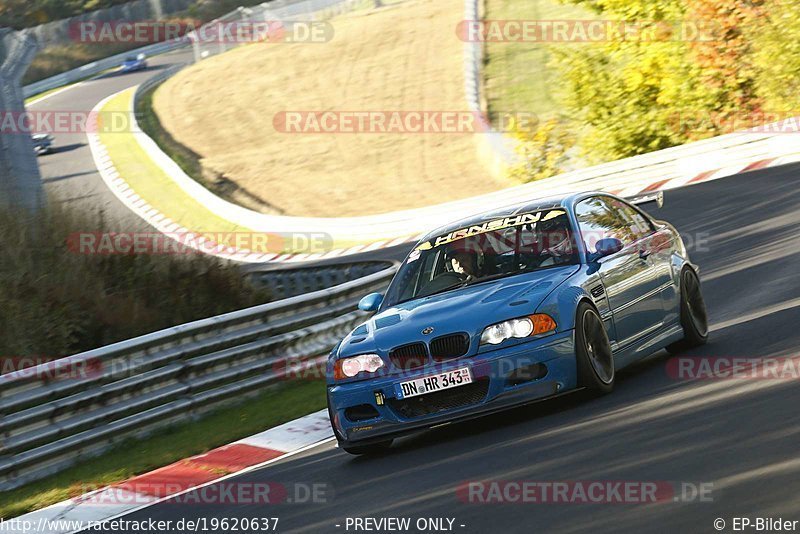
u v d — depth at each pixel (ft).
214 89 358.64
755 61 174.29
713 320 55.83
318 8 408.46
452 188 237.04
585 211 44.32
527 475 29.12
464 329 37.55
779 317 50.06
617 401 37.11
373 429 38.52
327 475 37.52
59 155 330.75
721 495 23.41
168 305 79.56
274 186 270.46
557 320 37.45
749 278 69.00
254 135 311.27
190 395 58.44
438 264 43.57
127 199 273.54
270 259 194.49
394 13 379.14
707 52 184.96
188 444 50.80
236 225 228.02
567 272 40.32
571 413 36.70
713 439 28.58
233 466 43.98
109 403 53.78
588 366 37.76
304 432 48.78
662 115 197.57
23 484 48.62
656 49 192.03
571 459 29.81
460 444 36.55
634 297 42.75
